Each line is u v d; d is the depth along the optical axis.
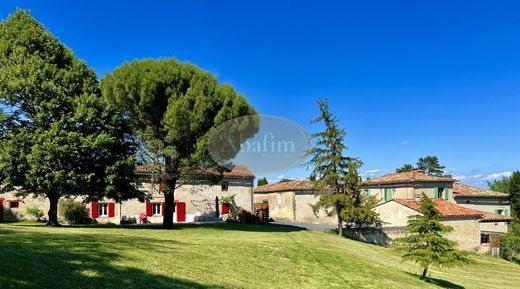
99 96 26.08
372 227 32.22
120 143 26.05
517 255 36.16
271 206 52.22
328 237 26.91
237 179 40.16
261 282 11.66
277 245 18.05
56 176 22.11
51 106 22.94
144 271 9.83
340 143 30.73
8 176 22.42
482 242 37.56
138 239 14.78
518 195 54.50
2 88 23.03
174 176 26.44
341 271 15.44
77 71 25.50
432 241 17.58
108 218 33.59
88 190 24.55
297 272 13.94
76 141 22.78
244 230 27.05
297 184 48.22
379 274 16.34
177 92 25.05
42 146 21.98
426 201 18.14
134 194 26.22
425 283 16.78
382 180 43.22
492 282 21.86
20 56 23.97
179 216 36.53
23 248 9.70
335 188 30.86
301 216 47.28
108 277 8.80
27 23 25.25
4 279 7.14
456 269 25.05
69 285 7.82
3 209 30.62
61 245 10.96
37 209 30.72
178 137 25.03
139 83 24.59
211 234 22.39
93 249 10.97
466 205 44.50
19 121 23.98
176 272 10.48
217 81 26.53
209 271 11.45
